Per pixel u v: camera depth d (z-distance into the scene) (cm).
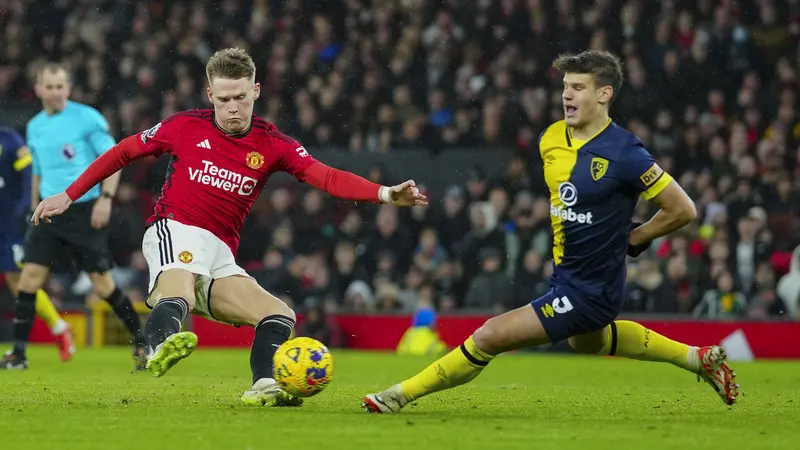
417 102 6875
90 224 3444
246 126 2123
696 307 5431
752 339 5219
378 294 5756
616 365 4428
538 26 7069
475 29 7150
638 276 5441
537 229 5775
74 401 2164
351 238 6069
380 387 2809
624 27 7000
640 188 1894
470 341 1930
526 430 1692
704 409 2181
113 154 2152
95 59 7369
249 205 2177
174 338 1817
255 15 7512
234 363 4050
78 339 5528
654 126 6631
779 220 5884
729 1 7075
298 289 5803
